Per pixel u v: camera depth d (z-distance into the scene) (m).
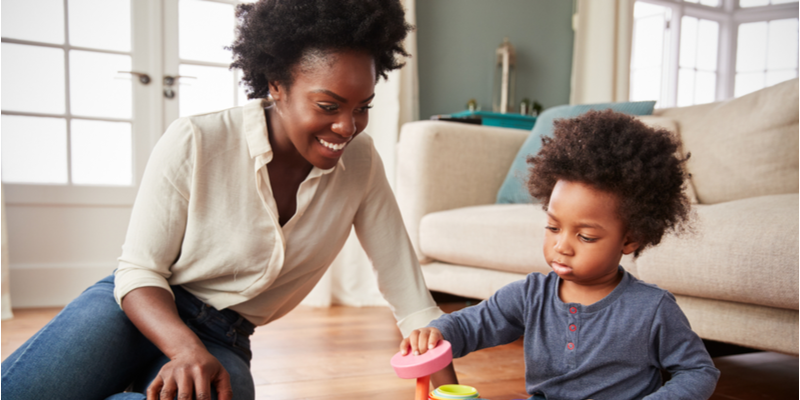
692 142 1.84
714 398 1.30
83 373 0.80
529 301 0.87
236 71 2.88
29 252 2.55
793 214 1.14
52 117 2.63
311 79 0.76
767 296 1.13
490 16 3.43
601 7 3.48
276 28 0.76
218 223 0.88
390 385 1.36
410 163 2.14
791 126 1.61
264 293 0.97
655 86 4.35
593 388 0.81
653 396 0.74
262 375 1.44
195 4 2.82
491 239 1.80
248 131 0.87
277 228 0.88
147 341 0.92
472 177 2.22
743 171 1.67
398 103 2.74
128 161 2.75
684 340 0.78
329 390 1.32
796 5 4.30
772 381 1.46
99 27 2.69
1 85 2.56
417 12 3.24
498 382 1.39
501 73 3.43
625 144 0.77
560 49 3.63
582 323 0.81
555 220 0.80
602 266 0.78
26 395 0.75
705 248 1.23
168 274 0.91
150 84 2.75
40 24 2.61
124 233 2.71
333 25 0.73
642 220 0.77
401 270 1.07
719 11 4.45
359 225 1.06
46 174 2.63
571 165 0.78
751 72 4.49
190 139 0.86
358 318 2.26
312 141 0.80
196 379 0.71
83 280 2.61
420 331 0.82
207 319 0.93
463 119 2.53
